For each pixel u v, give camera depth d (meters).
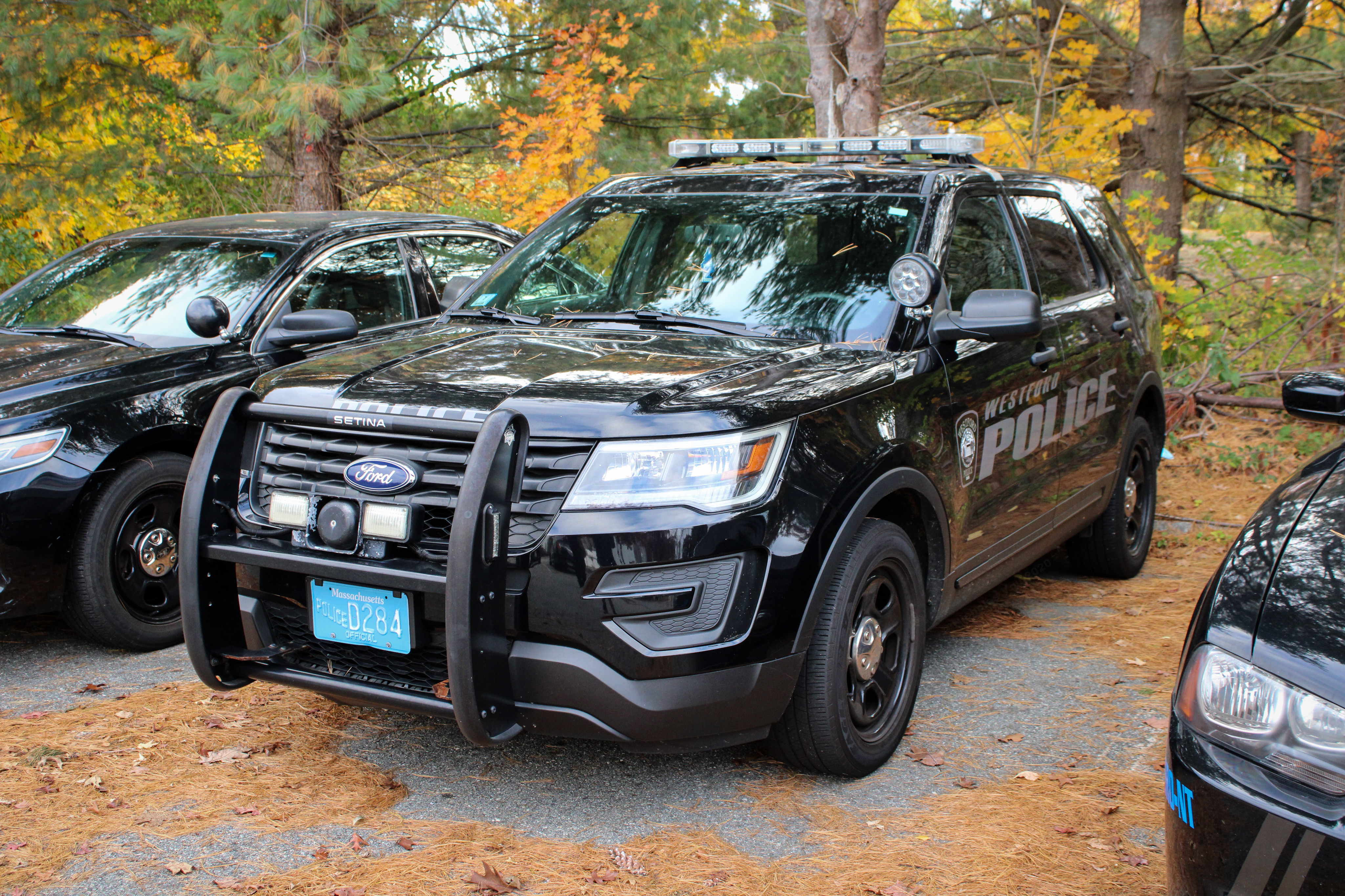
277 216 5.98
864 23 8.17
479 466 2.70
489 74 13.06
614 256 4.19
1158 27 11.57
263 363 4.92
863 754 3.33
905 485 3.40
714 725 2.92
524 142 9.71
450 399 2.96
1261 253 9.65
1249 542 2.45
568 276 4.20
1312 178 13.75
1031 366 4.29
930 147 4.53
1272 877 1.96
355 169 13.11
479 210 12.00
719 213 4.19
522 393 2.97
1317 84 12.34
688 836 3.03
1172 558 6.06
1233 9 13.25
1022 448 4.25
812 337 3.65
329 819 3.12
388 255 5.73
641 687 2.82
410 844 2.96
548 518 2.83
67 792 3.26
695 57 14.12
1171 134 11.72
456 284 4.60
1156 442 5.85
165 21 11.00
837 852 2.95
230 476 3.19
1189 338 9.01
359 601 2.97
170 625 4.61
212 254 5.38
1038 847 2.97
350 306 5.45
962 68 13.40
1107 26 11.55
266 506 3.17
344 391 3.10
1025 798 3.25
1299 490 2.61
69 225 12.45
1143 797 3.26
